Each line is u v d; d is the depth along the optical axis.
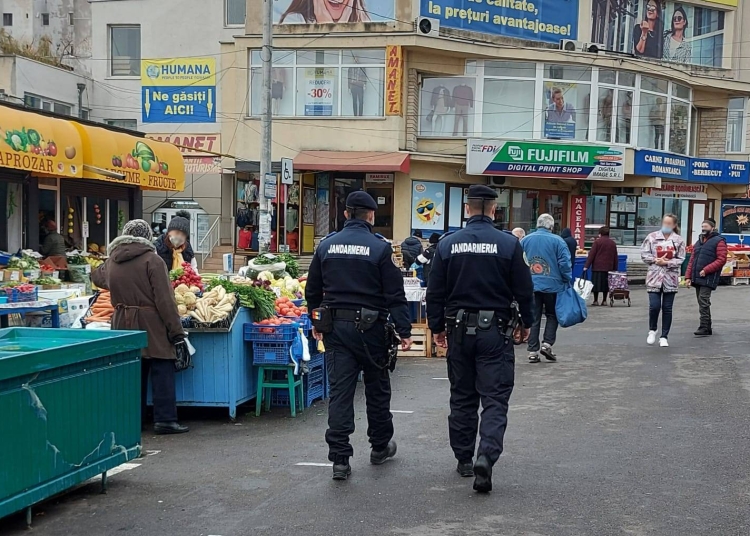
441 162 23.72
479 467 5.19
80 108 28.19
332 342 5.71
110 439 5.42
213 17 28.55
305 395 8.37
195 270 9.64
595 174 24.53
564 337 13.29
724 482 5.53
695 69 27.48
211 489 5.48
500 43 24.23
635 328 14.31
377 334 5.69
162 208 27.75
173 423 7.21
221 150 24.42
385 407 5.98
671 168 26.11
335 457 5.64
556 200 26.09
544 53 24.36
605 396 8.51
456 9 23.62
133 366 5.69
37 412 4.68
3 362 4.36
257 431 7.29
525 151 23.78
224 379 7.61
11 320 9.77
